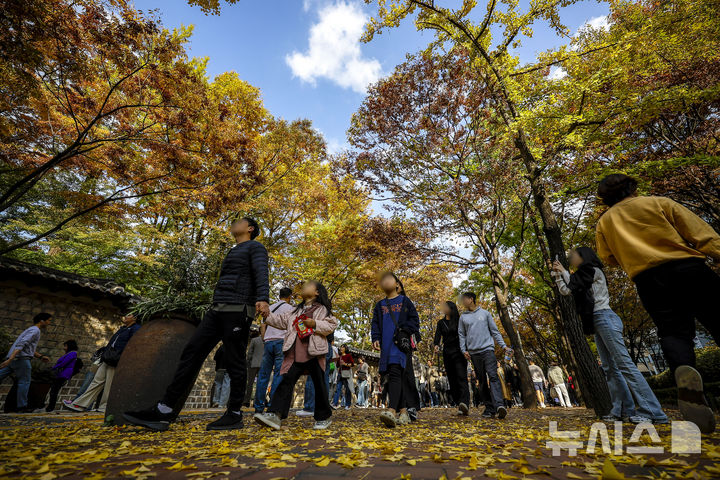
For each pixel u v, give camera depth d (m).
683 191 7.75
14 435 2.23
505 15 6.91
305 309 3.22
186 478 1.29
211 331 2.80
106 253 11.48
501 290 9.70
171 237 9.52
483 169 8.69
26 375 5.48
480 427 3.35
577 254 3.27
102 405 5.19
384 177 9.56
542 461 1.57
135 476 1.27
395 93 8.68
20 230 11.09
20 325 7.34
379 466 1.51
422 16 7.34
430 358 21.42
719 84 5.84
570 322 4.39
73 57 5.82
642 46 6.16
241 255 2.95
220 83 11.43
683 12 6.49
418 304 20.75
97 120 6.83
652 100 5.81
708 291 1.85
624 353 2.97
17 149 6.92
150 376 2.95
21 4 4.69
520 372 8.65
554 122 6.02
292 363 3.00
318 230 13.24
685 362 1.84
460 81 8.16
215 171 8.58
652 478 1.19
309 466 1.50
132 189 7.94
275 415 2.81
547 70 6.87
